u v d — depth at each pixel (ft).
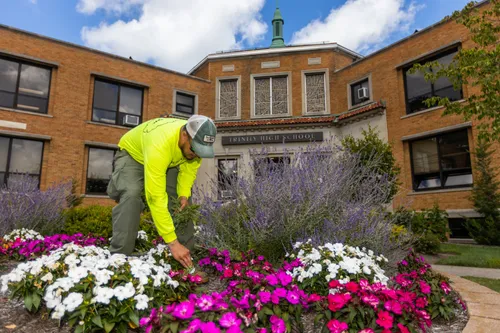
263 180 13.33
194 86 55.36
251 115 54.19
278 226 12.15
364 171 14.74
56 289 6.90
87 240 15.96
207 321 5.53
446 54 40.34
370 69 47.75
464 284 11.31
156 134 8.80
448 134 38.93
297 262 9.61
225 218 13.75
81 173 44.52
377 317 6.25
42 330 6.79
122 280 7.11
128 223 9.44
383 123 44.16
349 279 8.49
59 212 22.34
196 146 8.54
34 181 24.84
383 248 12.14
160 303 7.25
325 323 6.63
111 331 6.47
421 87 42.42
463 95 37.73
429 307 8.02
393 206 38.11
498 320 7.56
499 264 18.33
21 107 42.98
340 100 51.88
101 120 48.14
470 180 36.63
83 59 46.98
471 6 26.08
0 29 42.06
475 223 31.86
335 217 12.66
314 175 13.08
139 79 51.08
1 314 7.55
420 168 41.19
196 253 12.51
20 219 18.97
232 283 7.84
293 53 55.01
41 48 44.32
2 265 12.91
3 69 42.68
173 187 10.70
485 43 24.58
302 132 48.19
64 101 44.68
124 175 9.89
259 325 6.28
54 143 43.16
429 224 24.85
